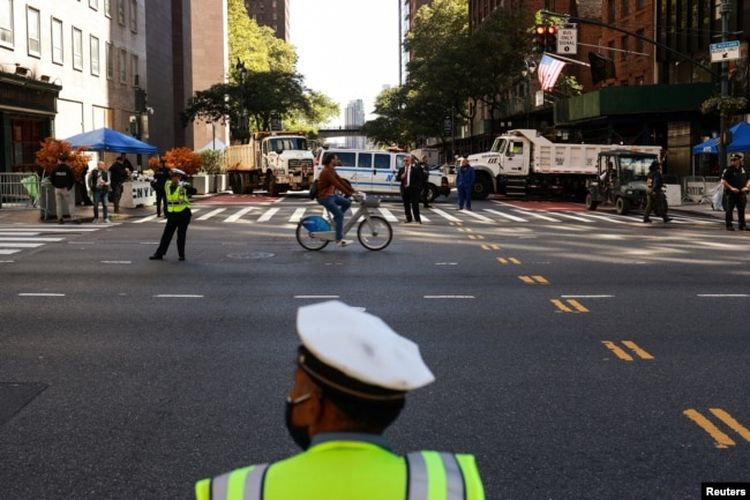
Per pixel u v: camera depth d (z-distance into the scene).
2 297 11.01
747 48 36.69
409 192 23.59
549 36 27.72
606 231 21.20
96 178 24.06
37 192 29.02
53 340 8.40
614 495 4.46
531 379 6.88
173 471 4.83
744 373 7.08
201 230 21.14
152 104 57.03
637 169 28.31
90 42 42.91
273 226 22.39
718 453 5.12
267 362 7.49
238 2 107.88
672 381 6.82
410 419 5.80
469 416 5.87
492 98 60.41
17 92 32.91
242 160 43.12
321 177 16.11
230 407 6.11
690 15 41.22
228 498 1.47
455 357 7.64
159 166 26.50
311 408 1.52
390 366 1.43
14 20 33.44
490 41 56.50
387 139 110.38
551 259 15.12
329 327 1.47
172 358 7.64
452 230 21.23
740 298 10.88
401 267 14.02
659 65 44.59
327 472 1.47
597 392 6.50
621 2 49.75
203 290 11.59
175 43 70.88
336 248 16.92
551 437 5.42
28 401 6.28
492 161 37.97
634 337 8.48
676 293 11.28
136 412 6.00
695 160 41.75
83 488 4.57
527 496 4.44
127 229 21.50
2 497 4.45
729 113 28.81
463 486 1.48
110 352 7.87
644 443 5.30
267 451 5.17
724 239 19.02
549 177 37.34
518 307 10.24
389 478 1.47
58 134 38.44
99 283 12.23
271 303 10.57
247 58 99.62
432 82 60.06
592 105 42.62
